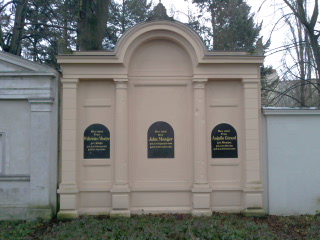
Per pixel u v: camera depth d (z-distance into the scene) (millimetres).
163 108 9422
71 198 8852
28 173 9008
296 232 7711
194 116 9172
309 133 9469
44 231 7848
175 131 9391
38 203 8867
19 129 9070
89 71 9102
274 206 9328
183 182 9281
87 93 9312
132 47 9133
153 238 6750
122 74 9109
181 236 6926
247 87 9227
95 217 8875
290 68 14234
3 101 9094
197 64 9094
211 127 9359
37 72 8906
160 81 9398
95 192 9148
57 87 9203
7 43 14734
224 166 9312
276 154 9414
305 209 9352
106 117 9281
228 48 21125
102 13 13234
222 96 9445
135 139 9359
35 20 18344
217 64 9148
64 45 9008
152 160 9328
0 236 7363
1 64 9039
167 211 9156
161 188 9195
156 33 9133
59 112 9297
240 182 9281
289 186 9391
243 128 9266
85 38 12992
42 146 8969
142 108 9406
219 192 9258
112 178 9172
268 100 20719
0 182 8977
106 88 9336
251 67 9250
